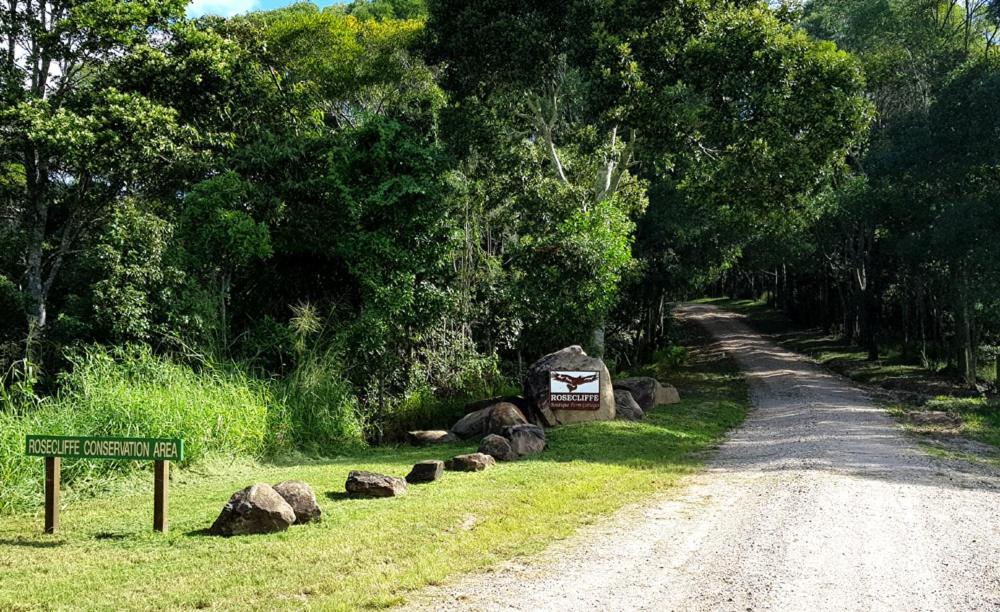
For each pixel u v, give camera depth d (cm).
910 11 3475
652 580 650
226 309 1902
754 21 2022
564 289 2200
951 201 2753
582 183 2920
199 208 1784
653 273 3522
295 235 1867
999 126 2566
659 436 1585
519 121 2688
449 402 1878
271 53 2683
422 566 668
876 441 1579
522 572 670
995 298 2622
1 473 898
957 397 2725
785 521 855
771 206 2402
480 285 2266
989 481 1146
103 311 1708
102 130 1973
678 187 2712
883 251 3466
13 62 2122
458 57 2336
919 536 795
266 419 1339
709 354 4412
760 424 1961
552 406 1681
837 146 2080
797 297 5938
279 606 571
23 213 2328
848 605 591
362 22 3391
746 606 588
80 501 931
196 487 1027
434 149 1959
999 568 686
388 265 1856
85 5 2075
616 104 2123
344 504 898
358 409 1694
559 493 973
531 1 2244
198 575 641
